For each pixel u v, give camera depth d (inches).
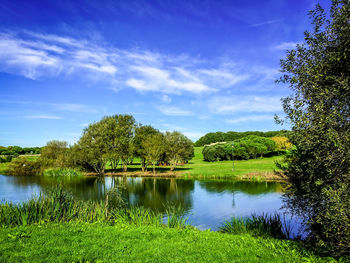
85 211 565.9
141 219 552.7
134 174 2025.1
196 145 5880.9
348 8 267.0
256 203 879.7
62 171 2182.6
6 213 483.8
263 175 1627.7
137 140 2304.4
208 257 298.7
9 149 4360.2
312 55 303.1
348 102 256.8
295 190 366.0
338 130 253.0
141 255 304.5
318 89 274.2
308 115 269.7
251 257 300.0
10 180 1739.7
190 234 414.3
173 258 297.1
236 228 489.4
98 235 389.7
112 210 615.8
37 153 4308.6
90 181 1670.8
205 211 770.8
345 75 269.9
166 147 2161.7
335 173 262.7
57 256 292.5
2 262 271.4
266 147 3046.3
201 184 1424.7
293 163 370.9
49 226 447.5
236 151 3068.4
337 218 251.8
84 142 2174.0
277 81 324.2
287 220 589.3
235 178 1632.6
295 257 297.7
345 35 266.1
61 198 586.9
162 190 1226.0
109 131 2158.0
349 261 276.7
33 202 533.6
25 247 319.9
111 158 2119.8
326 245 313.0
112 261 282.8
